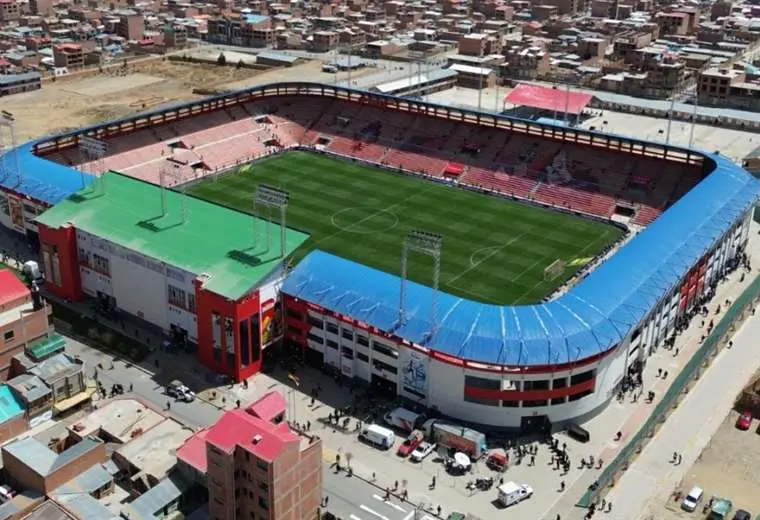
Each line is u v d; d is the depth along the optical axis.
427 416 121.06
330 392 127.88
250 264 132.75
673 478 109.31
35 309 130.62
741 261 175.00
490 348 116.00
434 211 198.00
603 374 120.50
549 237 185.50
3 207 178.62
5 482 104.38
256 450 91.88
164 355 137.00
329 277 133.25
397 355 123.06
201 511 101.12
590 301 126.81
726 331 143.75
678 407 124.31
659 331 138.62
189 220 148.25
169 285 137.38
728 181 175.00
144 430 113.00
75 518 93.88
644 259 140.88
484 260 172.88
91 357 136.00
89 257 149.25
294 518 96.00
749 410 123.56
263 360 134.75
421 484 108.44
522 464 112.38
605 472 108.81
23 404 117.12
